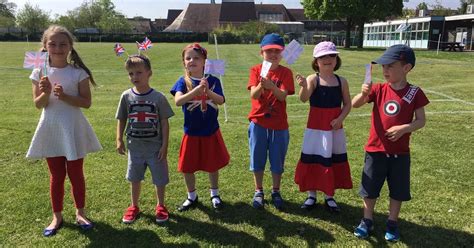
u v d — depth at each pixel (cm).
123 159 539
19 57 2503
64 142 339
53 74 337
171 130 696
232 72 1688
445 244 333
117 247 330
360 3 3966
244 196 426
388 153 328
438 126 709
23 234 347
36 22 7881
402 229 356
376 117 334
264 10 9306
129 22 9350
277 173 397
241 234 350
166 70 1789
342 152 377
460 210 389
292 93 388
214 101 372
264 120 386
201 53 376
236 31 5947
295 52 368
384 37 4994
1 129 694
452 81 1323
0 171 490
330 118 367
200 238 344
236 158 541
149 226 364
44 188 440
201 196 426
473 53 2739
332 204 388
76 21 8862
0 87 1250
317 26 8788
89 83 358
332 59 362
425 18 3797
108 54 2920
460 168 499
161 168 369
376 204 404
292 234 350
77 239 341
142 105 360
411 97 321
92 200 412
